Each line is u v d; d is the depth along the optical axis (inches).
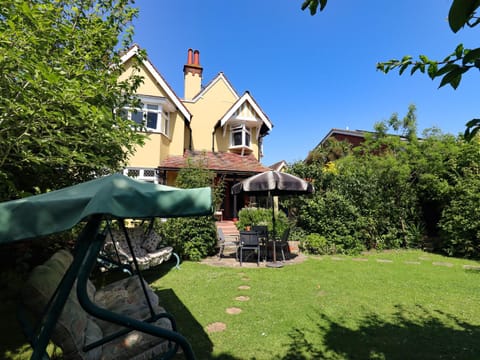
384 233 429.1
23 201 59.9
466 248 354.0
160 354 99.3
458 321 162.1
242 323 158.9
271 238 400.8
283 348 132.6
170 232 342.6
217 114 689.0
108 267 212.2
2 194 134.1
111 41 192.2
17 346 132.3
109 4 208.4
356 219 400.2
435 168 404.8
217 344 135.9
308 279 250.8
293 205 474.0
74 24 181.0
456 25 35.3
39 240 231.0
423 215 449.1
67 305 91.7
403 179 421.7
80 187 78.1
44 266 99.5
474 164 370.9
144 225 330.0
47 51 141.9
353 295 207.0
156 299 138.1
